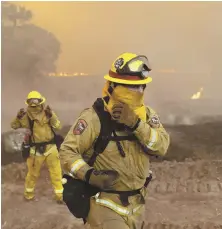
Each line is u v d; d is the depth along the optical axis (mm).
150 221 5309
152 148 2592
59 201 6211
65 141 2646
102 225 2627
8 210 5840
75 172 2562
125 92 2561
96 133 2609
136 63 2574
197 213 5617
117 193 2648
